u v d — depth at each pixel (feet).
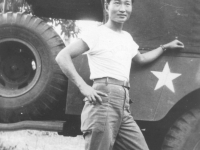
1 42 10.64
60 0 13.70
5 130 10.28
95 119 8.00
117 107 8.16
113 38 8.57
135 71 9.79
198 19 9.95
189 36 9.92
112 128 8.13
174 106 10.38
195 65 9.75
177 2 10.07
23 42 10.59
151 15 10.14
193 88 9.64
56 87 10.28
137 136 8.40
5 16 10.68
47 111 10.46
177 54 9.86
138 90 9.70
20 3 14.38
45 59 10.42
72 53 8.29
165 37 10.03
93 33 8.49
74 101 9.77
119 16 8.61
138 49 10.09
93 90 8.00
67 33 16.05
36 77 10.39
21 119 10.50
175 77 9.72
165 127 10.85
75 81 8.08
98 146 8.00
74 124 11.59
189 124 10.16
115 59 8.39
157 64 9.82
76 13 14.73
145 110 9.62
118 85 8.28
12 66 11.14
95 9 14.25
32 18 10.66
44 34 10.50
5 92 10.52
